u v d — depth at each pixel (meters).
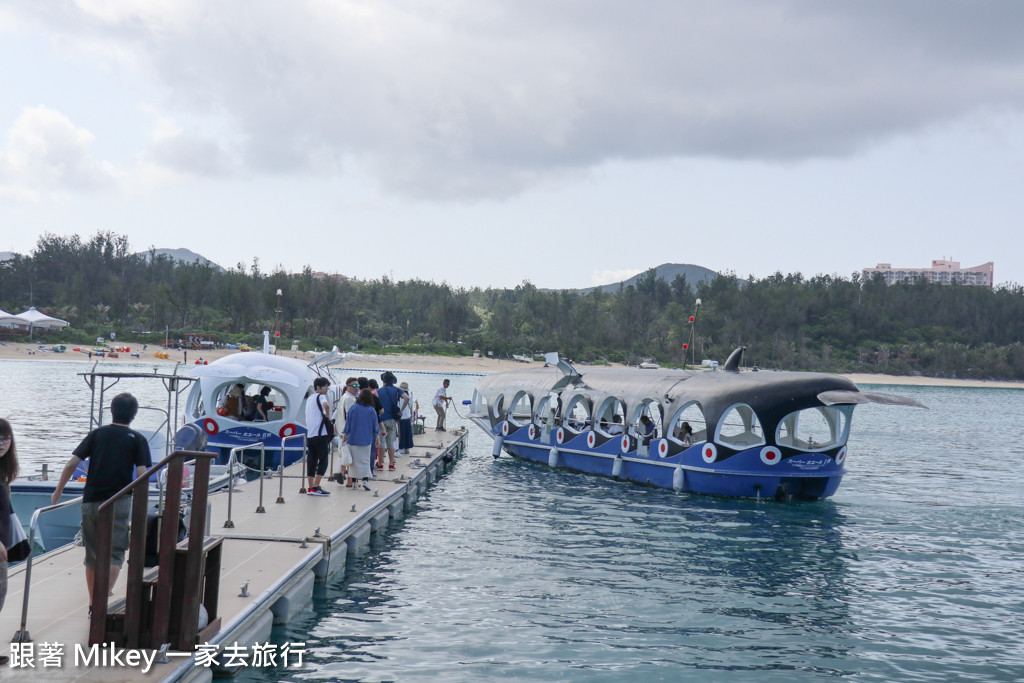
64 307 117.06
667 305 177.88
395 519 15.06
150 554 7.84
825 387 16.75
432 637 8.88
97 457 6.84
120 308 121.62
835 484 17.36
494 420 25.12
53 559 9.16
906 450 32.00
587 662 8.31
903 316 168.38
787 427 18.91
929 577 12.02
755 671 8.24
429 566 11.81
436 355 116.56
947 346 152.88
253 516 12.28
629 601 10.43
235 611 7.77
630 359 131.75
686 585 11.23
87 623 7.01
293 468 17.80
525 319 150.62
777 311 160.25
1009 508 18.06
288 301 122.69
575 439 21.52
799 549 13.52
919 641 9.27
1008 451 32.69
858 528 15.40
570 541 13.62
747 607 10.36
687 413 49.84
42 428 28.50
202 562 6.62
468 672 7.93
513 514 15.82
